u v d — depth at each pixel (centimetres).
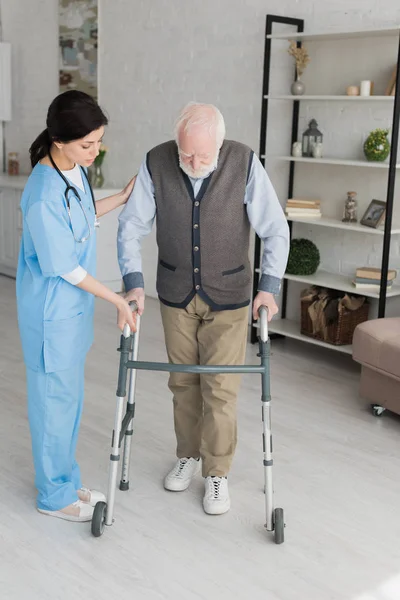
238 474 296
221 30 505
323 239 466
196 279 256
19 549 241
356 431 341
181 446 285
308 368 427
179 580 227
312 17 448
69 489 259
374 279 417
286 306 494
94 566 233
